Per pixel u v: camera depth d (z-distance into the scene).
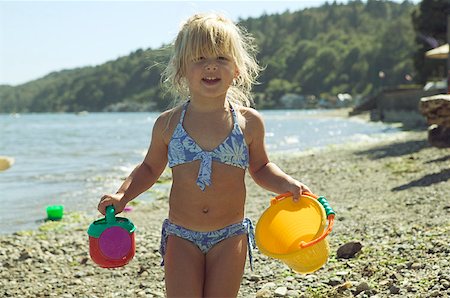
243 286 4.82
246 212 8.34
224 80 3.34
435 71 42.56
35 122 72.00
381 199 8.24
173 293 3.24
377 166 12.00
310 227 3.37
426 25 41.62
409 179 9.80
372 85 115.69
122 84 172.38
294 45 156.88
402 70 105.25
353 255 5.25
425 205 7.36
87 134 34.75
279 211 3.43
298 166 13.22
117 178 13.12
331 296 4.31
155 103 154.38
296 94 130.25
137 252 6.25
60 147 23.31
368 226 6.43
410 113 28.47
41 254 6.47
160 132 3.50
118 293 5.00
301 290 4.55
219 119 3.42
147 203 9.74
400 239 5.61
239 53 3.43
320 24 171.88
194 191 3.33
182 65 3.41
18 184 12.36
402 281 4.38
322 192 9.50
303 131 27.83
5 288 5.32
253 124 3.48
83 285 5.30
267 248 3.33
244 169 3.42
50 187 11.91
